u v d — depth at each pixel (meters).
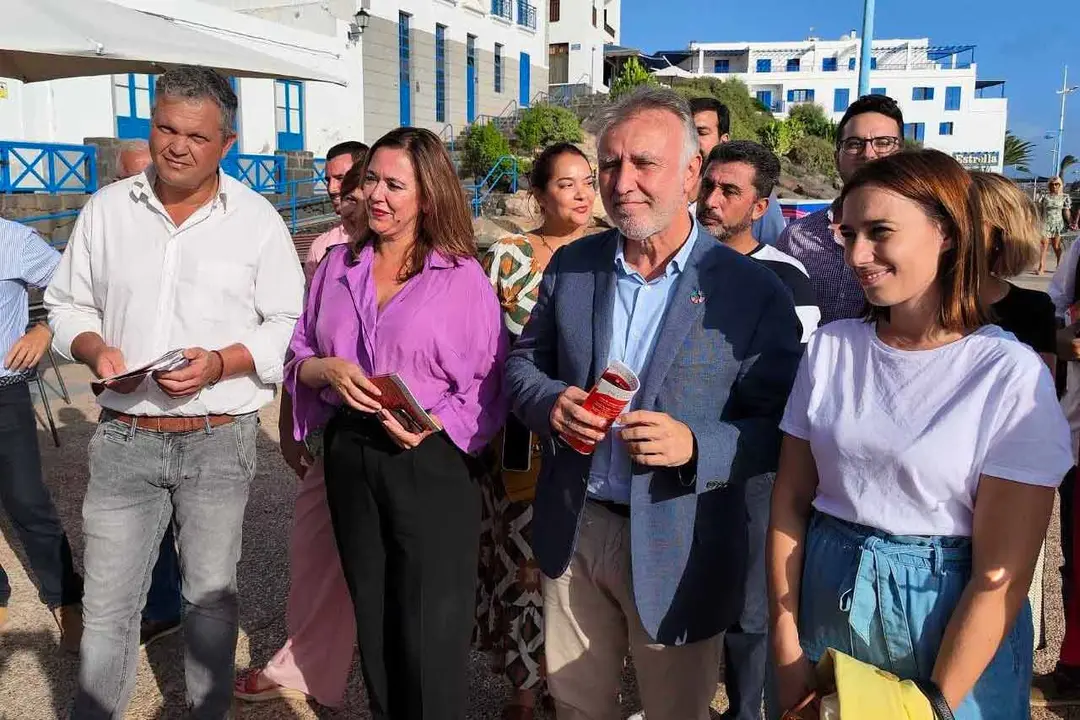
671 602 2.12
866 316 1.88
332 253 2.77
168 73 2.57
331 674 3.10
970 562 1.67
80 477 5.43
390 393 2.25
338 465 2.52
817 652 1.85
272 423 6.88
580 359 2.25
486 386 2.59
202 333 2.69
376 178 2.51
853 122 3.24
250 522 4.84
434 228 2.55
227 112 2.65
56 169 11.93
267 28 16.78
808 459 1.95
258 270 2.80
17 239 3.39
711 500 2.16
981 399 1.64
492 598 3.09
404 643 2.46
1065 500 3.29
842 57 57.16
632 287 2.23
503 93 27.47
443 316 2.48
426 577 2.44
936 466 1.65
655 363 2.12
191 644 2.72
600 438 2.00
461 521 2.50
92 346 2.64
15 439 3.32
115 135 14.23
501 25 26.94
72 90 13.36
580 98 28.06
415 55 22.83
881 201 1.65
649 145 2.05
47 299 2.82
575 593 2.34
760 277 2.15
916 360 1.71
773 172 3.03
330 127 19.00
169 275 2.67
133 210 2.70
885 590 1.71
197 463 2.68
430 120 23.70
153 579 3.54
